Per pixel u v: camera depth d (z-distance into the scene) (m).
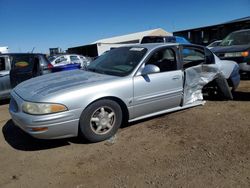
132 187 2.83
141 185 2.86
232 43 8.88
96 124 3.92
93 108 3.83
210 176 2.97
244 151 3.52
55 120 3.53
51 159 3.51
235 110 5.24
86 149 3.76
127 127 4.50
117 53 5.02
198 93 5.43
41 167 3.31
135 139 4.03
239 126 4.38
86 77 4.27
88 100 3.74
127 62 4.55
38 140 4.12
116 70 4.46
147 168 3.19
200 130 4.28
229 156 3.40
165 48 4.75
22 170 3.26
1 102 7.22
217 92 5.91
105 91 3.90
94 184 2.91
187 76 4.93
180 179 2.94
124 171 3.15
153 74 4.46
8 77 6.69
